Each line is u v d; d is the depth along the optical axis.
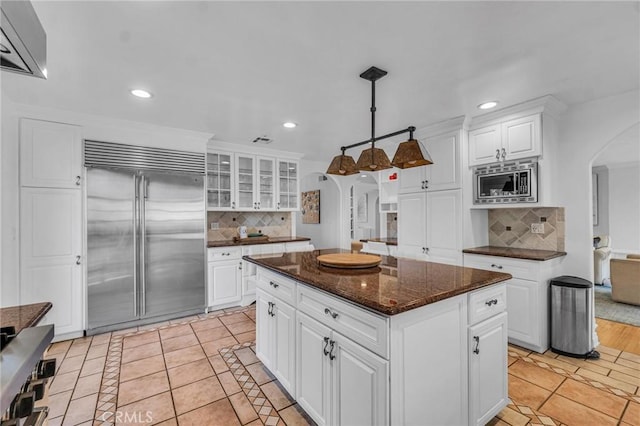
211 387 2.10
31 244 2.70
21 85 2.24
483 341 1.61
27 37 0.85
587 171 2.73
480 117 2.99
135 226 3.16
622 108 2.51
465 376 1.52
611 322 3.35
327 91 2.39
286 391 2.05
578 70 2.08
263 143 4.14
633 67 2.04
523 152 2.73
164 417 1.80
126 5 1.40
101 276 3.00
